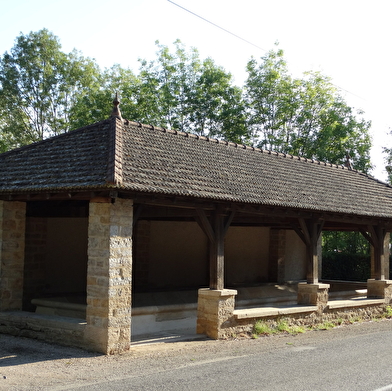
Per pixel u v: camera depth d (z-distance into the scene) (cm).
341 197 1369
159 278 1489
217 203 1000
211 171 1063
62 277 1312
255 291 1529
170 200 918
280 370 719
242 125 2820
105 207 841
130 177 831
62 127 3017
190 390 607
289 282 1719
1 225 1001
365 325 1301
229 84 2841
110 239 832
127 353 838
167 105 2708
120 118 1055
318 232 1273
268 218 1293
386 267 1625
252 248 1692
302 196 1205
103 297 834
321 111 2800
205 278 1589
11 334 972
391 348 920
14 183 920
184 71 2925
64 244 1322
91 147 950
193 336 1006
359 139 2952
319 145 2734
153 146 1034
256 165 1285
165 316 1114
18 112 2906
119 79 3130
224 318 1002
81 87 3112
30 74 2948
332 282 1858
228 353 852
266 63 2825
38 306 1098
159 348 886
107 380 657
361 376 688
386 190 1708
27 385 632
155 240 1491
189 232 1565
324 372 709
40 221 1234
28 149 1066
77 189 812
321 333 1126
